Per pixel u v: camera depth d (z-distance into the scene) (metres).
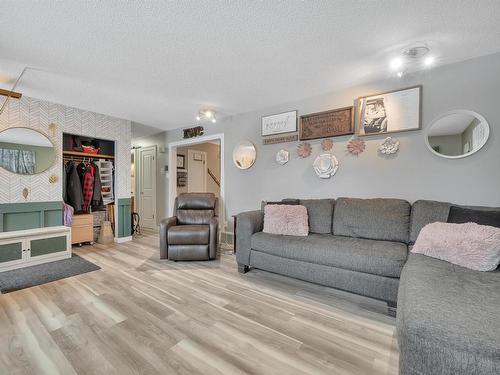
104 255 3.38
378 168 2.66
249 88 2.89
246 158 3.75
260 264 2.51
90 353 1.40
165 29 1.78
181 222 3.52
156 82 2.71
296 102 3.27
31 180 3.25
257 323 1.72
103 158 4.36
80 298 2.08
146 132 5.23
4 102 2.86
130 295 2.14
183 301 2.04
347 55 2.15
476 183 2.18
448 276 1.34
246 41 1.94
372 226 2.33
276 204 2.88
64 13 1.59
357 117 2.78
